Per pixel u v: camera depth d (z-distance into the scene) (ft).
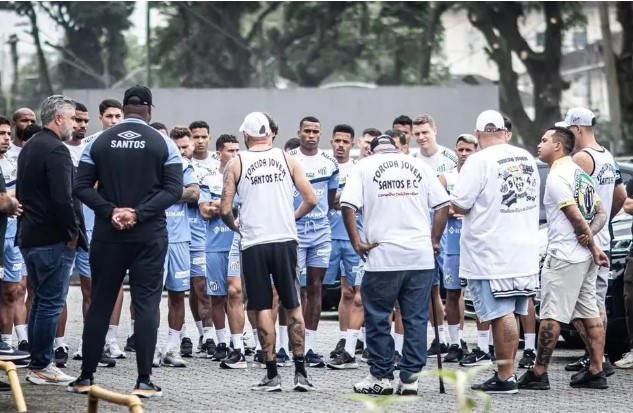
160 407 45.09
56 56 210.59
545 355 51.06
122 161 47.09
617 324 60.49
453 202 49.85
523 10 194.49
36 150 49.47
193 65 202.49
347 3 199.00
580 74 195.62
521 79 199.00
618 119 185.06
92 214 60.13
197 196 58.90
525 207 49.93
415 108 132.57
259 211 49.19
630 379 54.49
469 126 133.69
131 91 47.80
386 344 48.75
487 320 49.98
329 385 52.08
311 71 201.16
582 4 193.57
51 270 49.83
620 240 61.11
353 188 48.60
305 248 59.41
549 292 51.06
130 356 62.54
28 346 55.93
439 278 63.72
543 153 52.26
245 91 131.44
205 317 64.28
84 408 44.45
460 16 197.88
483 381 53.93
